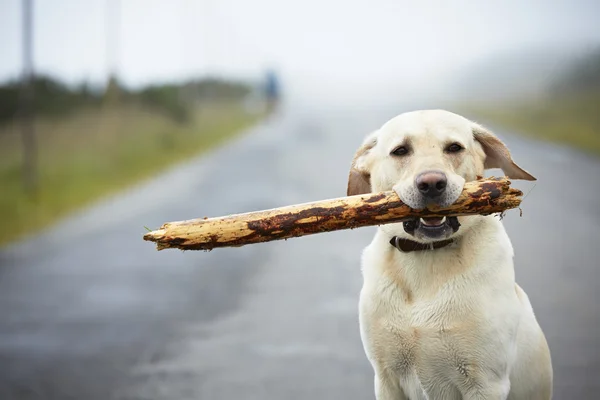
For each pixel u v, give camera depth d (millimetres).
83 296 11016
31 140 20734
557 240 13578
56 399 7414
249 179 21703
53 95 36906
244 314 9875
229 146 32656
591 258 12211
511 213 16266
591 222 15188
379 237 5699
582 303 9891
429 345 5324
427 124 5598
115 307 10414
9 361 8500
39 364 8398
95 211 17938
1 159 26531
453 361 5316
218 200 18078
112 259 13281
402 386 5613
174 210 17188
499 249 5410
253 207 16891
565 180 20625
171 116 39188
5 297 11070
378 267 5566
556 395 7219
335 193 18375
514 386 5578
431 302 5332
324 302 10312
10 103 32875
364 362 8156
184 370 8062
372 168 5828
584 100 44281
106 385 7734
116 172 24234
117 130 33406
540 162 24156
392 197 5168
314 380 7703
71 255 13672
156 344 8875
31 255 13852
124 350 8734
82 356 8594
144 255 13508
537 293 10344
